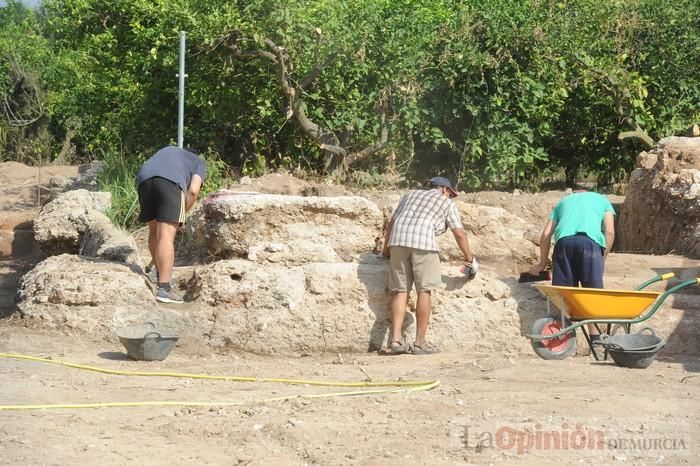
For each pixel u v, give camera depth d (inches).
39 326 386.3
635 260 470.6
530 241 422.6
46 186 901.2
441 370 337.1
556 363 350.9
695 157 556.1
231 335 379.2
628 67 706.2
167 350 356.2
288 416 256.4
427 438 231.9
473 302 389.4
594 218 380.5
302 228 404.5
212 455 218.8
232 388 303.4
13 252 685.3
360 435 235.6
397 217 378.6
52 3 832.3
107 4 722.2
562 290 351.3
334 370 344.2
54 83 1477.6
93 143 1133.7
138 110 729.0
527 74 668.7
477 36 669.3
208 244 431.5
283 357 377.4
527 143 676.1
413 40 653.3
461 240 381.7
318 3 636.7
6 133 1429.6
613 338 350.9
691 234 510.6
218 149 709.3
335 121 662.5
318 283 385.4
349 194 611.8
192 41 638.5
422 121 666.8
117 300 388.8
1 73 1556.3
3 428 235.6
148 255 516.7
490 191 668.7
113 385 303.4
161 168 398.6
